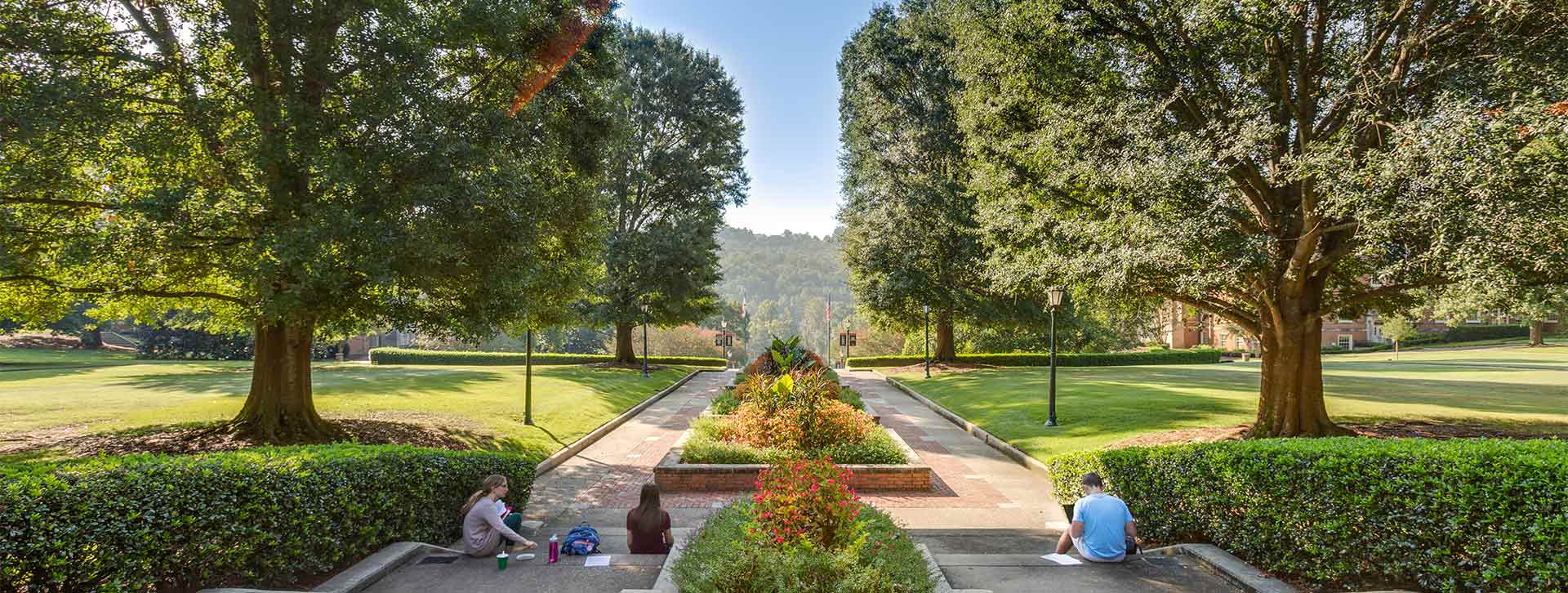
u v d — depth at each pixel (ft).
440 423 51.67
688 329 256.32
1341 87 34.14
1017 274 51.39
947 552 25.30
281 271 31.96
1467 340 225.56
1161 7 37.99
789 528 16.98
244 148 31.78
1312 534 18.78
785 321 625.82
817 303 572.92
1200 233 35.32
